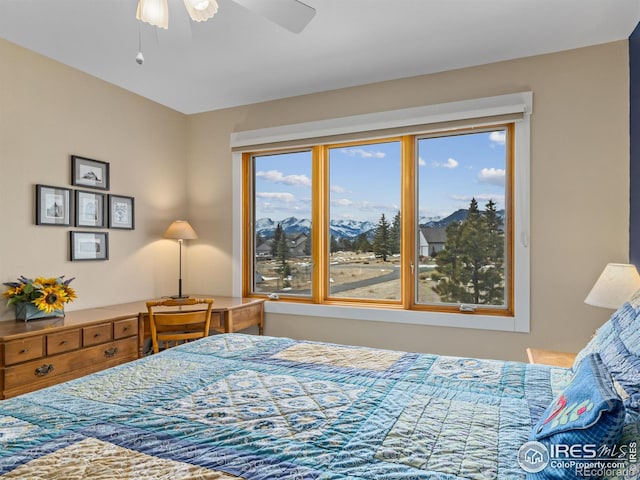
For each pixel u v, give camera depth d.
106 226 3.26
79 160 3.06
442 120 3.04
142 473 0.91
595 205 2.68
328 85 3.37
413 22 2.40
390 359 1.78
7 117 2.63
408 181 3.27
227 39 2.61
